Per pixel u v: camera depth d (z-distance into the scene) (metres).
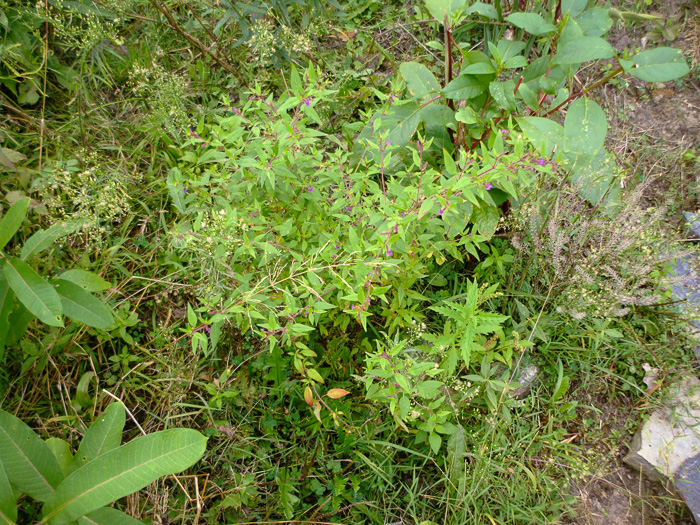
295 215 2.32
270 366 2.49
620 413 2.57
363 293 1.76
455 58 3.62
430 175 1.97
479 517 2.22
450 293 2.87
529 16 2.04
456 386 2.31
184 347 2.61
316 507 2.32
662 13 3.57
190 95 3.43
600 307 2.49
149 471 1.51
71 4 3.16
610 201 2.69
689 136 3.27
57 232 2.13
